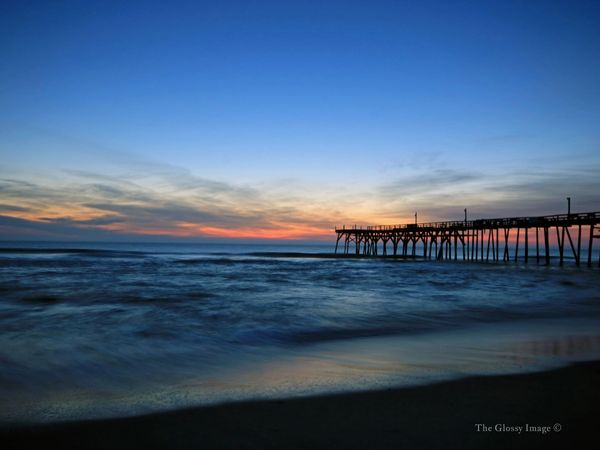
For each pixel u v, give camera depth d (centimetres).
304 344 991
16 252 6206
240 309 1499
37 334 1054
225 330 1141
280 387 634
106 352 885
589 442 438
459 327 1225
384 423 490
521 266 4431
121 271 3181
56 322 1216
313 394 598
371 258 6400
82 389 636
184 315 1360
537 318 1392
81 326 1162
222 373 729
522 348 931
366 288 2312
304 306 1593
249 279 2789
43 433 466
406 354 876
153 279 2597
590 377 680
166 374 725
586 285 2555
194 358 845
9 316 1306
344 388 625
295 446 431
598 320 1357
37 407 553
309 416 513
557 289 2333
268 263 4841
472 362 793
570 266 4338
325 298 1844
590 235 3638
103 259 4841
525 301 1809
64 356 847
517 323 1295
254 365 786
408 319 1349
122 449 428
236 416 515
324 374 711
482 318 1383
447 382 653
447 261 5488
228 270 3603
